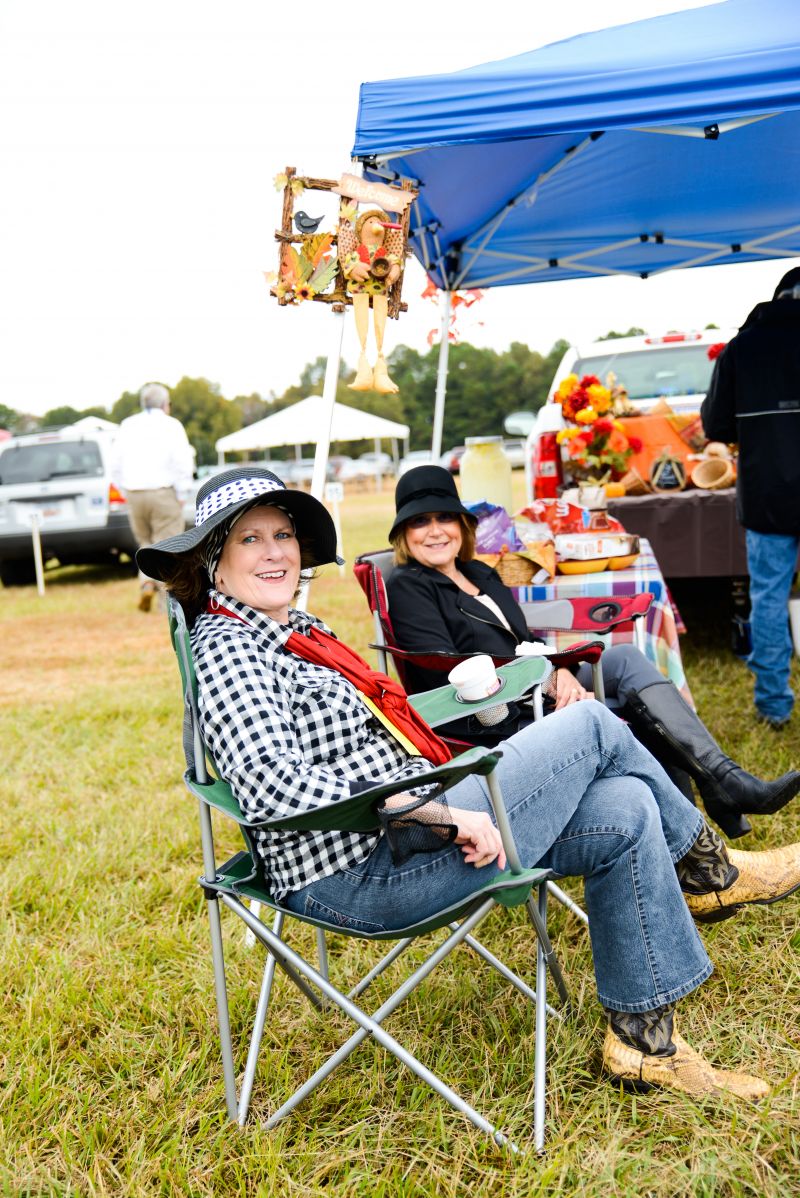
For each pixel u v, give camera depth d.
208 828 1.98
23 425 89.25
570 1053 2.14
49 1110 2.12
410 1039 2.28
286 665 1.96
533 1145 1.87
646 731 2.70
